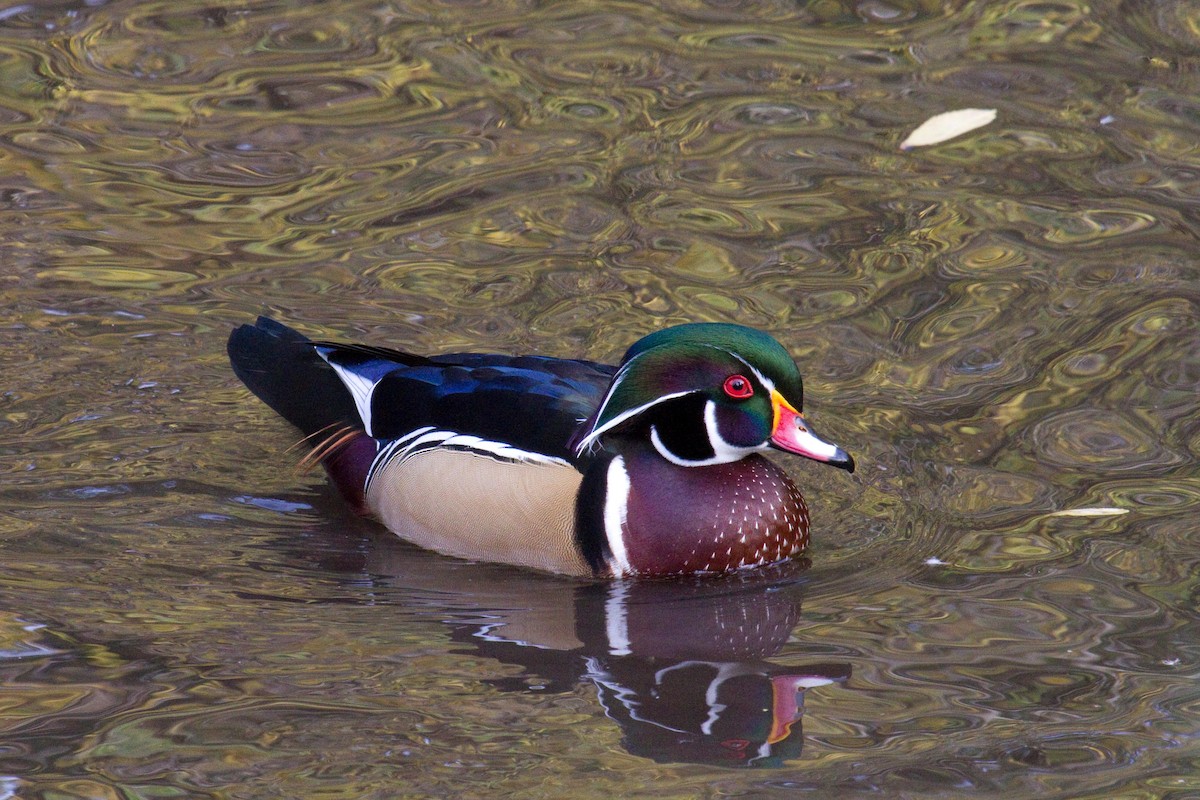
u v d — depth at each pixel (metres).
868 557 10.18
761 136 15.27
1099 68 16.36
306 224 13.83
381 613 9.50
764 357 10.05
